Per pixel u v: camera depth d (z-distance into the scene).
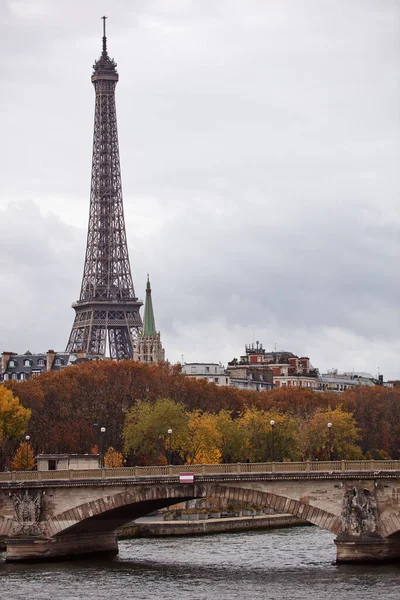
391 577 166.38
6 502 193.25
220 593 160.75
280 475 180.75
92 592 162.50
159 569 182.25
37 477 193.25
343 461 179.88
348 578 166.62
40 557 190.75
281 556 197.38
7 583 169.50
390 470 175.50
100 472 190.50
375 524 176.75
